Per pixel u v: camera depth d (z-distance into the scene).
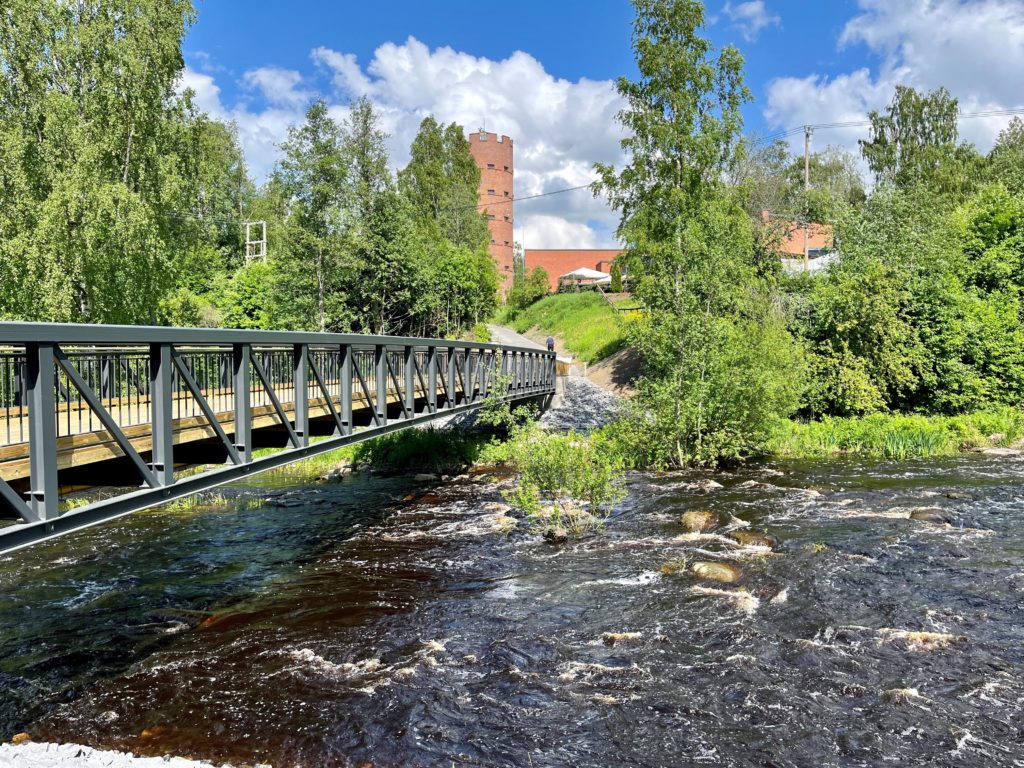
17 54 19.86
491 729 5.39
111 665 6.68
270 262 33.31
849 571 8.89
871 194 27.94
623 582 8.77
